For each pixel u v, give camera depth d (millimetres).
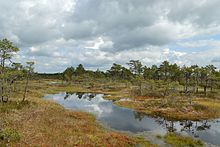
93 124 42906
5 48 51562
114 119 50812
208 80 103188
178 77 122188
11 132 27953
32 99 63875
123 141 32375
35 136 29375
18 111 42406
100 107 68375
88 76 161625
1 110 40938
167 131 41281
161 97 84500
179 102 68688
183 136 38031
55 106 57219
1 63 52375
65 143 28469
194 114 57562
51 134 31188
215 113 59062
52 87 131750
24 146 25750
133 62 154625
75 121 41938
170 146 32094
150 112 60531
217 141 35719
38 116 40531
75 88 134000
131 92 100312
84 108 65562
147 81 100250
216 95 88938
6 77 52812
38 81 163000
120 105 72000
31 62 57656
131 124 46344
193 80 108125
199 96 87000
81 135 32906
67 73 171250
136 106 69312
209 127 45656
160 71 138000
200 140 36062
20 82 96438
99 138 32281
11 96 64562
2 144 25406
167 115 56844
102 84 146875
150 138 36062
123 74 176125
